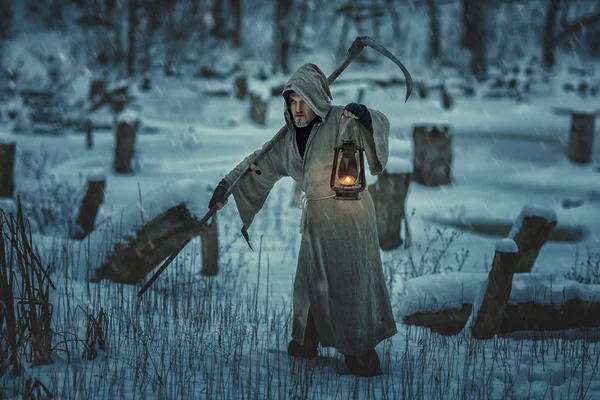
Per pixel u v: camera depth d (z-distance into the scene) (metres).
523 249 7.09
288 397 4.16
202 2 38.00
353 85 27.48
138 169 16.22
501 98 28.78
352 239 4.62
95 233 6.84
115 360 4.49
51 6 38.25
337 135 4.64
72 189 12.80
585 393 4.29
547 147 18.27
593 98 29.42
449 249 9.95
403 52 36.62
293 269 8.49
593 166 16.38
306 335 4.90
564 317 5.56
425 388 4.46
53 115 24.12
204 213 6.79
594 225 11.63
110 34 36.06
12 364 4.20
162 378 4.28
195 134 20.53
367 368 4.66
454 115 24.62
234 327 5.33
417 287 6.24
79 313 5.08
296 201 12.83
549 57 34.91
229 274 7.83
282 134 4.84
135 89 28.59
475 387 4.45
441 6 40.44
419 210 12.54
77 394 3.90
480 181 15.02
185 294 6.21
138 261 6.58
